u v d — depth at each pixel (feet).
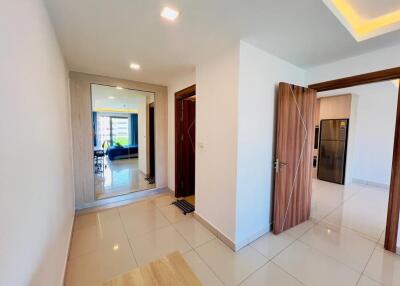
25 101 3.02
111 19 5.16
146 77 10.72
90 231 8.06
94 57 7.75
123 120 21.16
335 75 8.00
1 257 2.12
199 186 8.72
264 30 5.69
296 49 6.93
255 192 7.39
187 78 10.29
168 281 3.16
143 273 3.32
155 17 5.07
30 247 3.03
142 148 17.04
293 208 8.41
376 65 6.87
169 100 12.41
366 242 7.34
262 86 7.17
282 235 7.84
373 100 14.66
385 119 14.20
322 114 15.98
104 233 7.91
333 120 15.28
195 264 6.13
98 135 19.76
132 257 6.46
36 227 3.35
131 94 14.49
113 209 10.26
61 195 5.91
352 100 14.47
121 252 6.72
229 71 6.75
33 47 3.51
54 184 4.95
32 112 3.35
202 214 8.61
